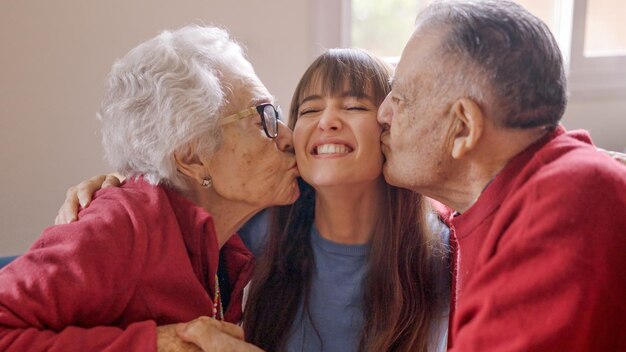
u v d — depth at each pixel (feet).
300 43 7.20
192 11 6.86
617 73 8.20
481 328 3.01
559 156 3.15
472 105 3.22
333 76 4.08
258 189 4.02
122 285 3.44
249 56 7.08
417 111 3.45
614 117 8.30
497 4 3.27
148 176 3.87
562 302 2.83
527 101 3.18
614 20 8.30
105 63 6.81
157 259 3.58
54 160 6.91
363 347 4.25
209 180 3.95
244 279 4.44
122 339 3.28
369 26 8.29
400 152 3.61
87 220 3.53
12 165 6.83
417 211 4.27
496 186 3.30
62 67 6.74
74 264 3.31
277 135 4.09
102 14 6.71
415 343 4.19
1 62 6.61
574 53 8.03
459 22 3.26
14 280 3.27
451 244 4.31
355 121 3.97
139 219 3.59
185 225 3.80
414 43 3.45
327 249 4.37
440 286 4.33
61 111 6.82
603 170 3.00
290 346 4.41
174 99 3.67
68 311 3.28
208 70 3.84
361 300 4.31
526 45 3.15
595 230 2.87
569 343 2.82
